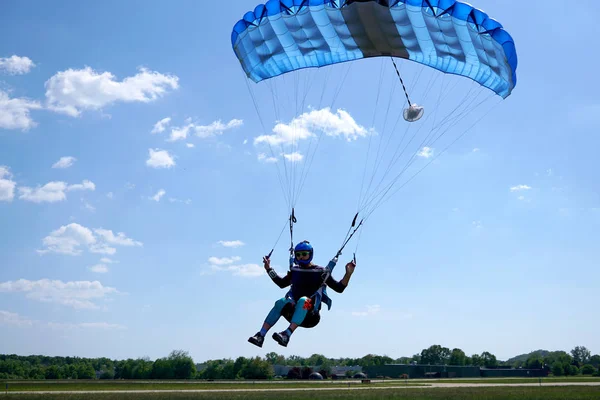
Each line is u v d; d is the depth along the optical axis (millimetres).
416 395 37688
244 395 36469
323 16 14062
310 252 11750
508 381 93812
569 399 32625
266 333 11172
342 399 31516
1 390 45312
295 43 14391
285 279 12039
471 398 33281
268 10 14195
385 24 13836
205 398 31484
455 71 14742
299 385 68875
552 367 191250
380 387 61000
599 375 175250
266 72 15188
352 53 14742
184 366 147500
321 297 11633
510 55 13695
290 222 12367
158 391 44781
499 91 14812
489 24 13594
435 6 13438
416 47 14203
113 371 193875
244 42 14875
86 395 35750
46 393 38469
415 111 14664
